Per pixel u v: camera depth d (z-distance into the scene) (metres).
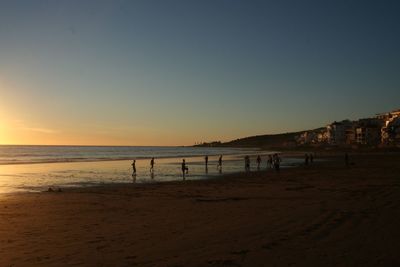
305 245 9.84
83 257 9.22
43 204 19.42
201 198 21.22
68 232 12.26
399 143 135.00
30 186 31.61
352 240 10.23
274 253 9.17
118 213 16.16
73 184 33.09
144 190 26.67
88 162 74.56
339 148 157.75
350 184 27.22
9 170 51.75
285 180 33.00
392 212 14.40
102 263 8.68
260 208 16.44
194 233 11.62
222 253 9.27
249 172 46.25
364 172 41.31
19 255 9.47
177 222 13.61
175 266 8.34
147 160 84.44
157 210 16.81
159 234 11.63
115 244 10.48
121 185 31.53
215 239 10.74
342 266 8.10
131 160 84.44
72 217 15.25
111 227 12.98
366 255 8.85
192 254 9.26
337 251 9.21
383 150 129.88
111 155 124.75
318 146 188.88
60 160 83.25
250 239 10.62
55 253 9.63
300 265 8.22
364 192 21.67
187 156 115.19
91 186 30.95
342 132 184.12
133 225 13.26
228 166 61.66
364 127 158.88
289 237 10.74
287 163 68.75
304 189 24.66
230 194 22.83
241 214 14.92
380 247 9.49
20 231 12.49
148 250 9.73
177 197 22.00
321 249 9.41
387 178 32.38
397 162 66.75
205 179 36.81
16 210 17.30
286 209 15.83
